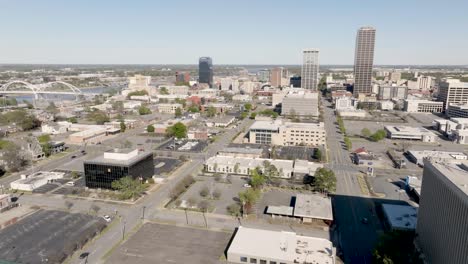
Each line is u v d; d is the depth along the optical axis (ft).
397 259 347.56
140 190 562.66
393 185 628.28
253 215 495.00
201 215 494.18
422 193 405.39
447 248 320.70
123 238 426.51
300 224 469.57
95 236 430.61
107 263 372.38
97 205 526.16
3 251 389.19
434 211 359.46
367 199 559.38
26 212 498.28
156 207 520.42
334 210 515.50
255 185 595.88
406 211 488.02
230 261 379.14
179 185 592.19
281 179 655.35
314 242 407.03
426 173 393.91
